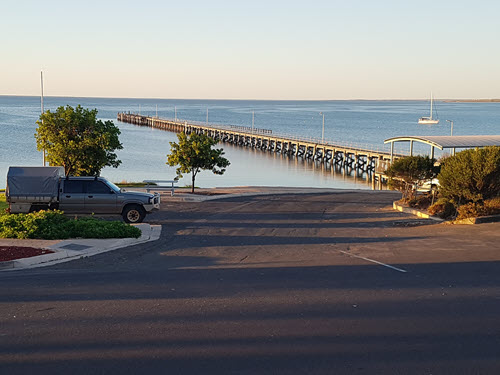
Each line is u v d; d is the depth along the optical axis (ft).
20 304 31.22
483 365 22.15
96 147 112.37
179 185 182.70
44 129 112.27
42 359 22.79
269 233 65.31
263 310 30.04
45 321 27.96
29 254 46.80
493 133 499.51
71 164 113.70
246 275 39.68
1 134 379.55
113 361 22.56
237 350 23.86
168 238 60.44
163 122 523.29
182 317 28.73
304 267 42.91
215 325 27.37
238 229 68.85
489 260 44.78
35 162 233.96
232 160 292.40
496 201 74.18
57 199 71.20
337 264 44.11
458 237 58.13
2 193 115.75
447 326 27.12
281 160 299.58
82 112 114.42
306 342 24.88
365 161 277.23
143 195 73.05
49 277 38.96
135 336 25.68
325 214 88.63
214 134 435.12
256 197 119.03
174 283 36.86
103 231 57.11
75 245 52.47
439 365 22.17
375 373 21.40
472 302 31.55
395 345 24.48
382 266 42.98
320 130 575.38
